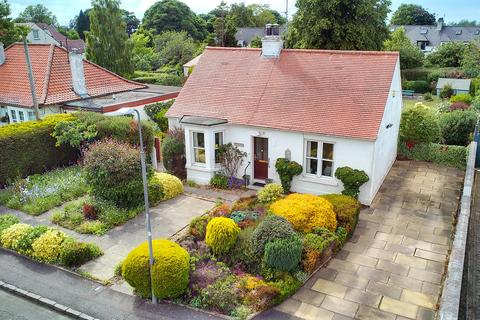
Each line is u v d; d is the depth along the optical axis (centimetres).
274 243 1132
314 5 3061
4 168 1816
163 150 1986
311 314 1048
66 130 1959
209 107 1942
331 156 1703
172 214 1606
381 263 1270
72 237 1420
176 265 1065
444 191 1809
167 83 4412
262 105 1850
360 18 3120
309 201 1394
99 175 1559
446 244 1377
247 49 2116
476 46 5019
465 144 2519
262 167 1872
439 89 4875
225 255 1223
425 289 1145
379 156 1716
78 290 1162
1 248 1382
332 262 1279
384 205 1672
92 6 4022
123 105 2388
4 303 1141
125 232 1467
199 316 1042
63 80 2480
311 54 1942
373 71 1766
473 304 1098
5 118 2483
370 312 1054
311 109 1750
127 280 1108
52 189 1755
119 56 4109
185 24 7631
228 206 1557
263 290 1068
